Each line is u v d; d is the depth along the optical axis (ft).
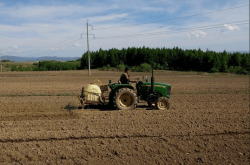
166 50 208.64
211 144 20.61
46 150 18.80
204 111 31.55
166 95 33.40
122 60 218.79
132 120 26.61
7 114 29.32
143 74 125.70
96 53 222.28
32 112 30.48
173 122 26.09
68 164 17.16
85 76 108.37
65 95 45.98
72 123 25.30
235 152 19.42
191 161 17.97
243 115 29.45
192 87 61.26
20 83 70.49
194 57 191.21
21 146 19.36
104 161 17.58
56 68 216.74
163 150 19.38
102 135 21.61
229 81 82.07
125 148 19.48
